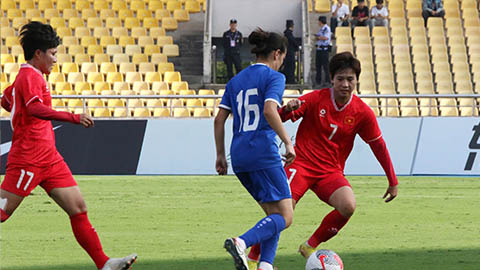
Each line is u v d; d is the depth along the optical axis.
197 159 47.75
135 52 82.81
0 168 47.16
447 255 20.89
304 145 18.61
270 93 15.27
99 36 86.19
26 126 16.48
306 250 18.98
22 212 30.89
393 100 69.38
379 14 82.62
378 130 18.78
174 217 29.47
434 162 46.84
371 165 47.06
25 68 16.41
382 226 26.92
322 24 75.12
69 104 68.81
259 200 16.02
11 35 85.25
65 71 77.06
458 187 40.81
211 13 92.38
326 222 18.72
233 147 16.12
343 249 21.91
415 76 78.38
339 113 18.30
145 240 23.75
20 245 22.67
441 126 47.47
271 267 15.91
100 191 38.78
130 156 47.88
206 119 48.50
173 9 91.81
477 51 81.69
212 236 24.62
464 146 47.03
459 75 78.19
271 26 93.69
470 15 88.69
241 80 16.17
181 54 87.56
